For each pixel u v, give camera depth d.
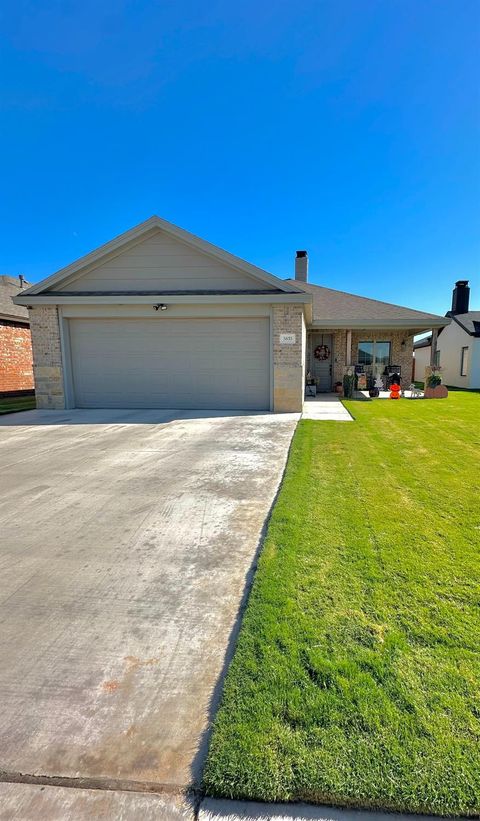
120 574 2.55
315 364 16.55
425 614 2.06
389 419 8.69
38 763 1.35
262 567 2.52
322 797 1.22
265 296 9.41
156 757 1.36
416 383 22.78
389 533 3.01
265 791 1.24
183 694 1.62
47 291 10.29
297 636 1.89
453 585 2.32
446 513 3.41
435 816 1.17
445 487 4.11
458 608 2.11
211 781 1.26
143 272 10.15
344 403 12.05
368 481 4.30
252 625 1.98
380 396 14.47
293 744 1.37
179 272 10.05
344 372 15.67
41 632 2.02
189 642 1.93
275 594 2.23
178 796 1.24
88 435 7.07
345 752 1.33
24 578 2.52
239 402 10.16
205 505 3.72
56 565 2.68
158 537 3.08
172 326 10.12
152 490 4.15
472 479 4.38
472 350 19.23
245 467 4.98
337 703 1.52
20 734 1.46
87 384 10.55
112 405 10.53
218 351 10.07
